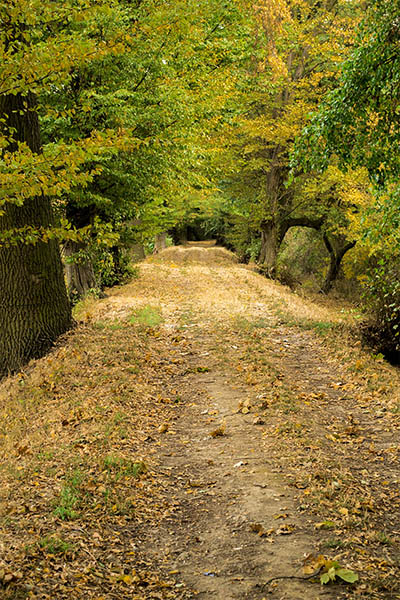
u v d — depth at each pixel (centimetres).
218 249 4519
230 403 846
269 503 509
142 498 537
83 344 1149
